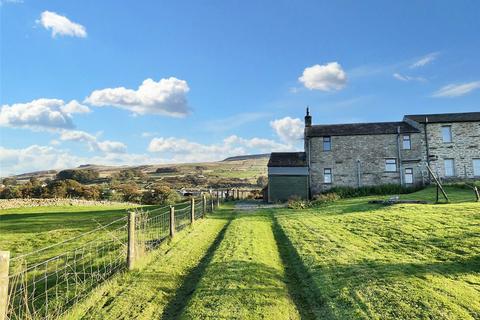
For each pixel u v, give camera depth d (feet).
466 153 119.34
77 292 25.44
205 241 45.11
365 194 114.93
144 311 22.63
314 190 125.39
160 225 52.90
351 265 30.40
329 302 23.18
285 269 31.99
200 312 21.79
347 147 125.59
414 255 32.35
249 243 41.81
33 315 21.35
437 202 66.80
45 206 112.37
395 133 122.52
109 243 42.60
